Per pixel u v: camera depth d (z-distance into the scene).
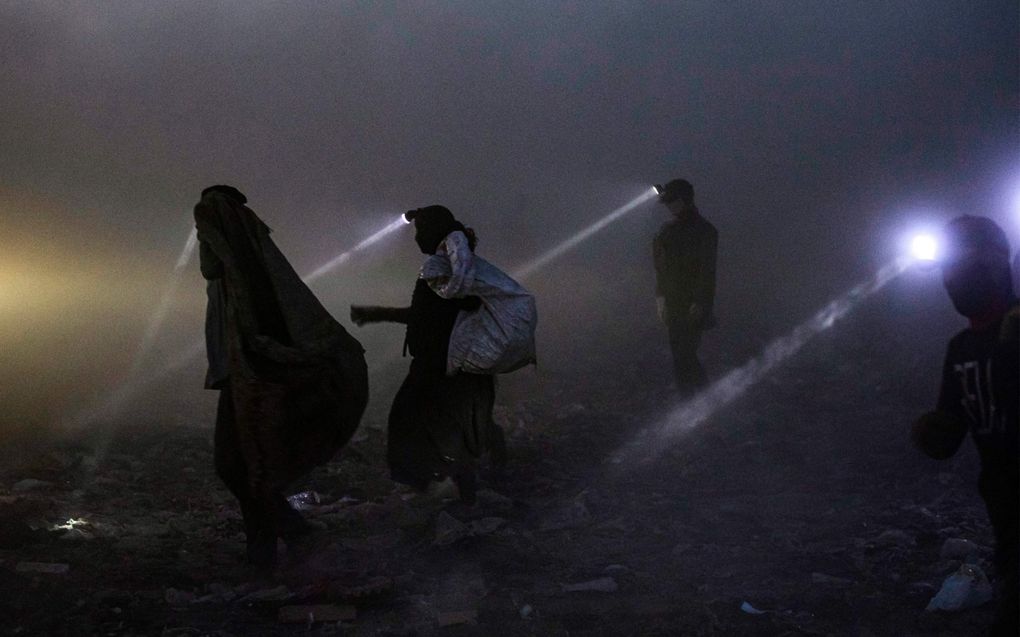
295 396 5.46
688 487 7.36
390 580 5.37
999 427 3.43
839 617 4.97
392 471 6.43
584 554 5.94
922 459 7.78
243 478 5.55
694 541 6.15
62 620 4.89
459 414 6.48
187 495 7.13
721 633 4.78
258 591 5.30
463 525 6.27
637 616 5.01
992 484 3.53
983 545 5.84
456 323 6.39
